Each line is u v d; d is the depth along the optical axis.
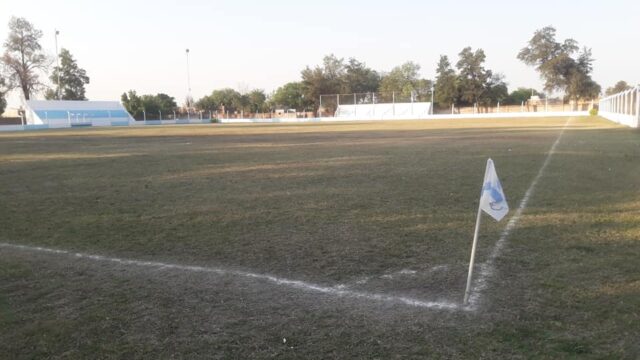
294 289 3.99
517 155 13.80
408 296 3.78
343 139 23.16
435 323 3.29
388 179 9.90
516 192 7.96
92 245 5.46
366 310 3.54
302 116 83.81
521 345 2.96
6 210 7.54
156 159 15.15
